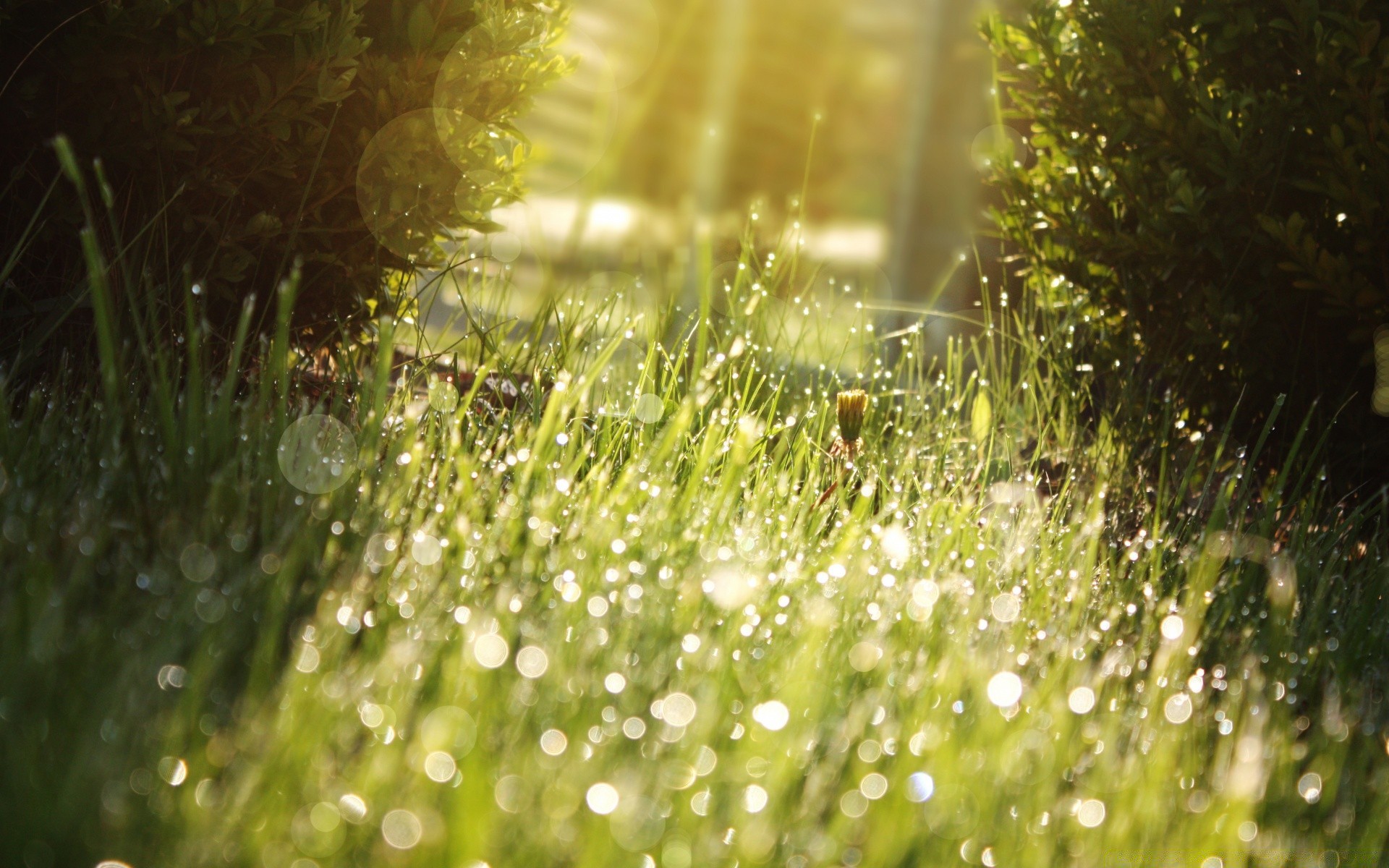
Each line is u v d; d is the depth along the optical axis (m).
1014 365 4.12
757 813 1.22
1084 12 3.20
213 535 1.63
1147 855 1.28
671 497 2.12
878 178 8.62
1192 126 3.02
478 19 2.88
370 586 1.65
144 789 1.07
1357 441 3.06
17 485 1.64
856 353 3.66
